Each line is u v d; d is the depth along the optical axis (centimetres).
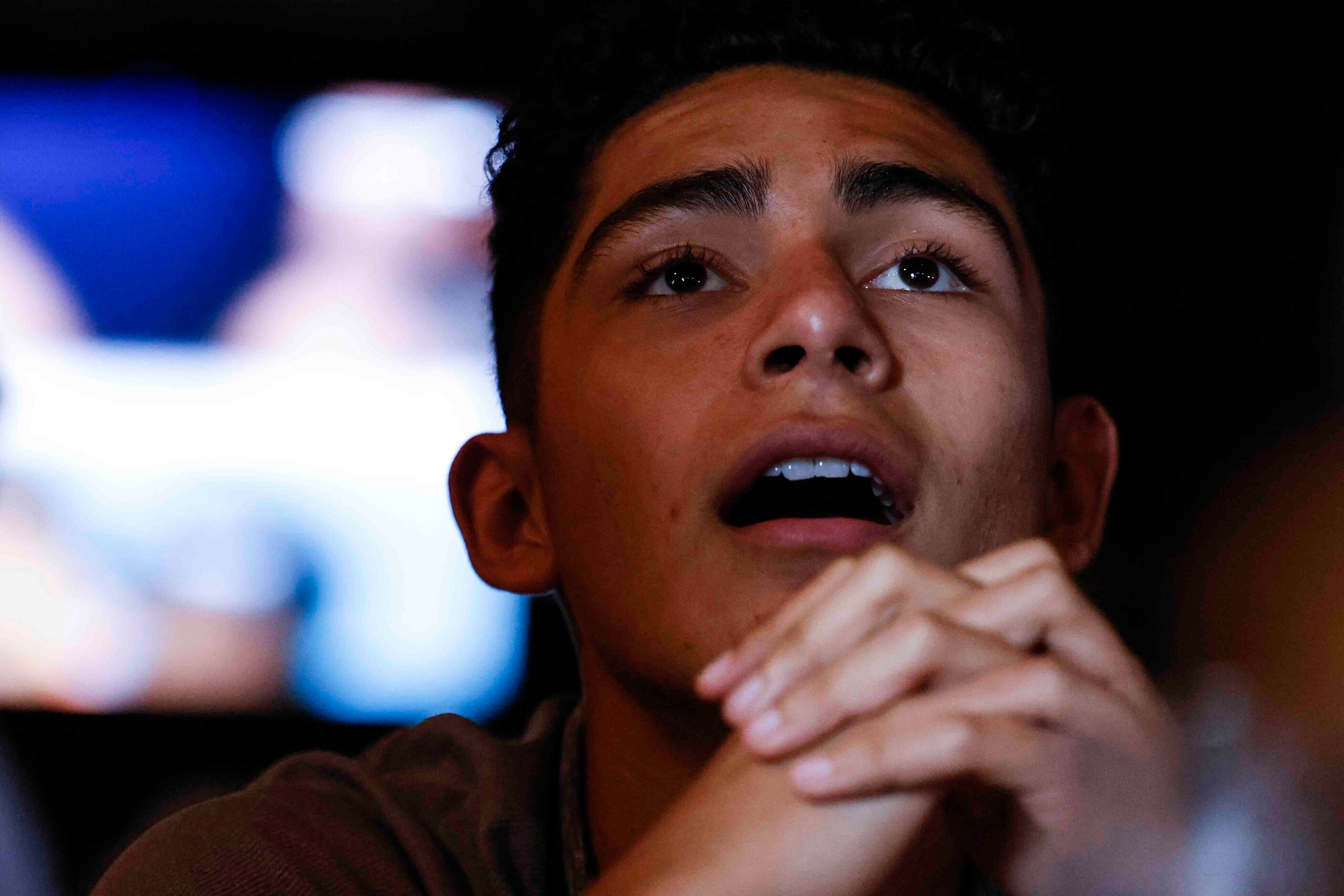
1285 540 247
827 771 60
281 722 286
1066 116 268
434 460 293
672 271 89
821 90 96
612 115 99
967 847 65
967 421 83
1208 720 88
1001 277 91
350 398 293
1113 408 276
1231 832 66
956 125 100
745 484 79
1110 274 275
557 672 287
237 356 294
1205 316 274
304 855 85
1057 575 64
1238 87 264
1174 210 272
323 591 289
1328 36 256
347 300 295
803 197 88
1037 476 89
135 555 290
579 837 93
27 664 285
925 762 60
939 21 105
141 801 281
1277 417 268
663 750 85
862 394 79
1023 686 60
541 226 101
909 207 89
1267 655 218
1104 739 61
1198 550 262
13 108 296
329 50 294
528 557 100
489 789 93
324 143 296
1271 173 267
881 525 80
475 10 288
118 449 292
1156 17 259
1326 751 69
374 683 288
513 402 105
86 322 294
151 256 295
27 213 294
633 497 82
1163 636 256
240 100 297
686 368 83
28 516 289
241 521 292
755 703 62
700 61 100
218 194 296
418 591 290
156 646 288
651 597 81
